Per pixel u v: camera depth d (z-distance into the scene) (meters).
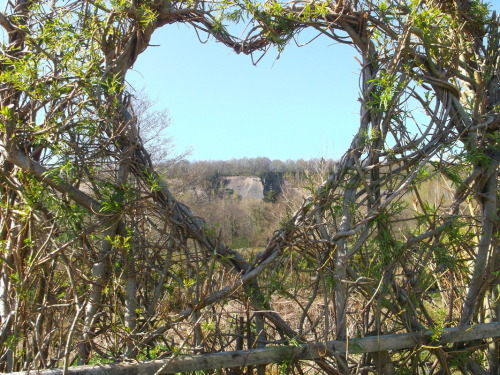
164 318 2.25
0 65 2.52
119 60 2.43
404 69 2.72
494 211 2.95
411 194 2.96
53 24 2.34
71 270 2.16
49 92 2.24
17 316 2.12
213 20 2.76
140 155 2.44
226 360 2.26
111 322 2.26
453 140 2.80
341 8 2.79
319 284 2.53
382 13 2.74
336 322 2.49
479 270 2.90
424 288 2.71
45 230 2.27
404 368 2.60
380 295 2.55
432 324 2.70
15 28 2.54
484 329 2.76
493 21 3.18
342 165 2.61
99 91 2.31
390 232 2.64
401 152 2.65
